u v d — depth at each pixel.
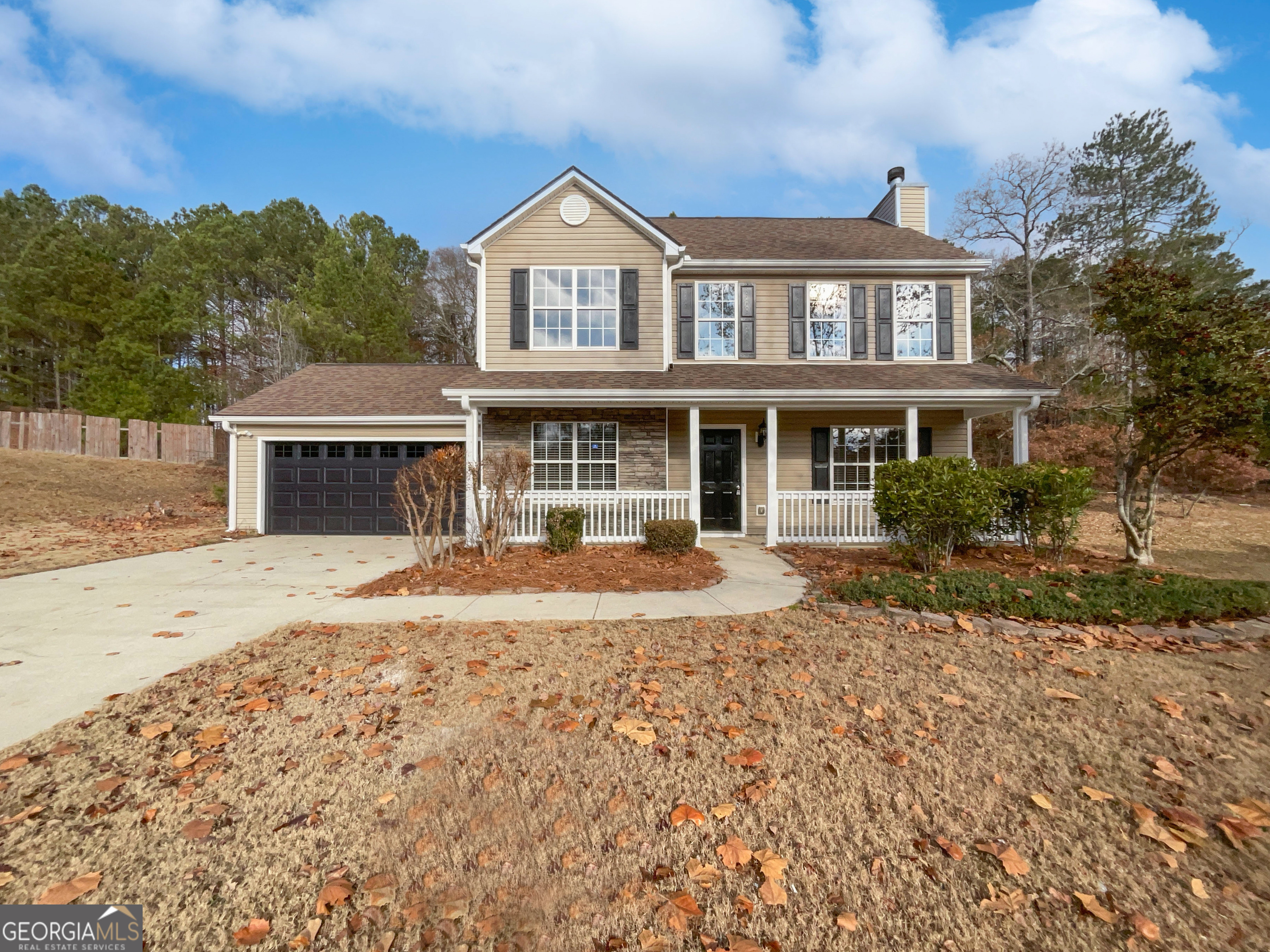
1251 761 3.16
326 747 3.29
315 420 12.62
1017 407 10.34
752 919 2.24
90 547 10.30
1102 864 2.49
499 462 9.91
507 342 11.36
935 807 2.83
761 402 10.32
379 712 3.66
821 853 2.55
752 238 13.33
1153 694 3.89
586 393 10.01
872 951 2.11
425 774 3.05
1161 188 22.20
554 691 3.93
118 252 34.97
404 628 5.36
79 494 15.77
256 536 12.45
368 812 2.78
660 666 4.36
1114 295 7.88
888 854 2.54
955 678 4.14
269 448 12.91
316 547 10.91
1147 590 5.61
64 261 27.38
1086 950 2.11
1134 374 8.33
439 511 8.29
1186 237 21.28
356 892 2.34
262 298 34.09
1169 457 8.06
